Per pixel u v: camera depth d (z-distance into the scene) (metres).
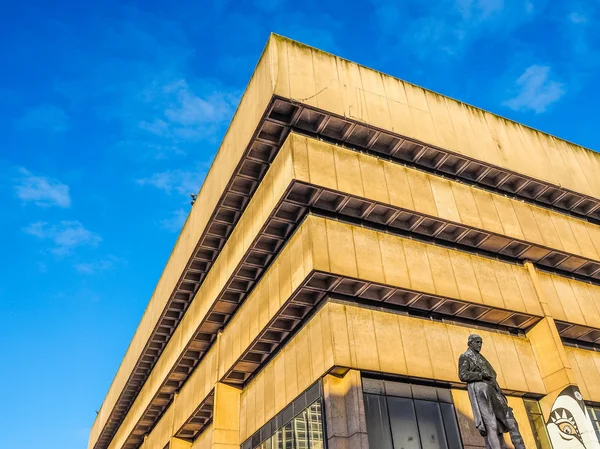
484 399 16.47
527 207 38.31
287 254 31.89
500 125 39.72
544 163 39.78
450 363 30.50
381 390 28.16
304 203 30.94
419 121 35.22
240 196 37.03
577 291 38.12
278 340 33.97
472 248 35.94
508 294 34.31
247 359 35.91
